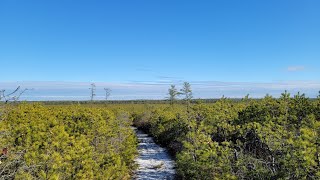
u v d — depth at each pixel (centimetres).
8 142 755
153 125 2875
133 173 1404
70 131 1095
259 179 734
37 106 1583
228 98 1532
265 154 839
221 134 1180
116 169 1045
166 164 1597
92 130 1151
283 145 729
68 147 819
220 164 832
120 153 1333
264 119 1063
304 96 1087
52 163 713
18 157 672
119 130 1512
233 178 771
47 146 769
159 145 2288
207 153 865
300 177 634
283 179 663
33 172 694
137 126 3862
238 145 907
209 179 895
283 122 917
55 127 889
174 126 1917
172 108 3075
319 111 1017
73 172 771
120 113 2581
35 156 711
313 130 777
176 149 1791
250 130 983
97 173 881
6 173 662
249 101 1468
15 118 1116
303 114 1018
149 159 1739
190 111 1684
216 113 1367
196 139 1082
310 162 627
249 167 801
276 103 1116
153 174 1388
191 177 1044
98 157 991
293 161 652
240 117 1208
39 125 930
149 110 3900
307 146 657
